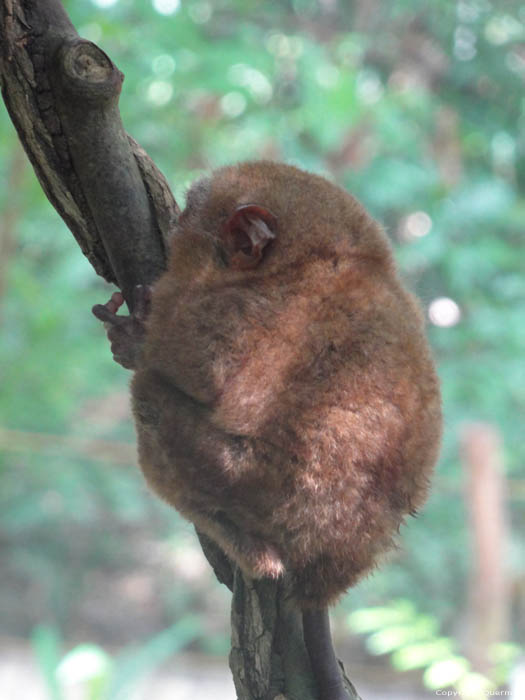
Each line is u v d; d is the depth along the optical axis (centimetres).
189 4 1142
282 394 287
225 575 315
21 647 1060
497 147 1295
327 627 295
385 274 316
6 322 1049
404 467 288
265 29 1228
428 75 1282
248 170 341
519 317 1098
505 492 948
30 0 288
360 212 328
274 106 1173
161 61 1017
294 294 302
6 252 900
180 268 311
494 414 1060
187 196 342
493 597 776
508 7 1257
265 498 286
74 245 1072
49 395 1070
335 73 1095
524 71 1279
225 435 290
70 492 1095
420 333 303
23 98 290
